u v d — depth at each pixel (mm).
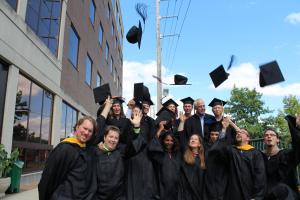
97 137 4520
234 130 5773
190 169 5469
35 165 12836
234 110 27172
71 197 3689
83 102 21469
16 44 10656
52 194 3725
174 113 6559
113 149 4527
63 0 15930
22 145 11469
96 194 4180
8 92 10195
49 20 14344
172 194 5375
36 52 12492
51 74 14297
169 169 5441
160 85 18453
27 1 11758
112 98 5523
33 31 12203
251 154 5328
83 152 3887
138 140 4824
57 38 15523
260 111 26844
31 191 10078
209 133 6199
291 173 4988
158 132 5699
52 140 14750
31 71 11945
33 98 12578
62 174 3748
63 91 16219
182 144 6293
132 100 6145
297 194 4938
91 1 23531
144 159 5375
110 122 5375
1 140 9883
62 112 16656
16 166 9703
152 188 5309
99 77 27922
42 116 13609
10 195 9227
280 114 24562
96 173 4188
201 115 6520
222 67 6715
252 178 5230
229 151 5367
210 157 5418
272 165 5176
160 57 18891
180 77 8344
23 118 11633
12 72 10375
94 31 24703
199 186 5391
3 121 9992
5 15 9875
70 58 17766
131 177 5262
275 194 4875
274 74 5934
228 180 5379
